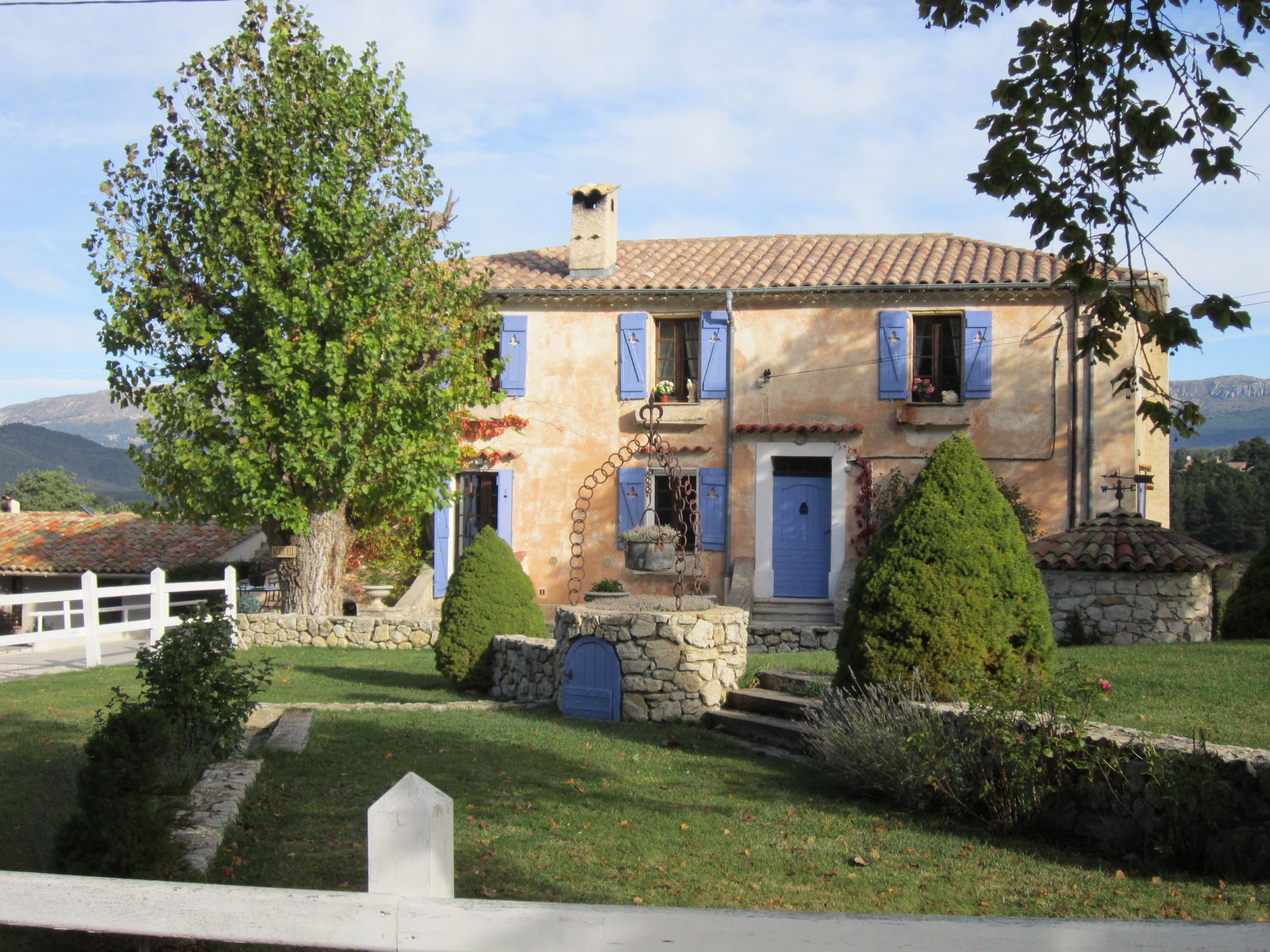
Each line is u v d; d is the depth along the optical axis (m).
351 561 18.27
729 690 8.88
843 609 15.53
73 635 13.07
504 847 5.34
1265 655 8.50
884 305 16.20
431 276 15.27
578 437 17.05
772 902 4.55
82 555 20.88
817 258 17.52
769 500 16.39
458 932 2.10
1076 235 5.66
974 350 15.87
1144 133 5.51
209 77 14.27
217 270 13.67
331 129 14.22
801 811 6.10
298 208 13.76
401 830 2.17
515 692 10.20
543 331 17.19
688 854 5.26
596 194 17.28
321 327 14.02
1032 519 15.01
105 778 4.14
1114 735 5.48
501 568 11.05
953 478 7.39
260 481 13.92
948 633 6.95
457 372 14.88
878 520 15.91
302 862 4.99
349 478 13.91
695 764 7.25
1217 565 11.30
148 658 6.89
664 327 17.27
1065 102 5.70
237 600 16.53
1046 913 4.39
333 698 10.27
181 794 4.76
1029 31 5.68
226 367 13.77
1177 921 1.94
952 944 1.95
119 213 14.19
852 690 7.30
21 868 4.39
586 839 5.50
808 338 16.44
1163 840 5.07
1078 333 15.49
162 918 2.24
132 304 14.06
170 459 14.19
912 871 5.02
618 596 10.23
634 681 8.72
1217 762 4.99
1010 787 5.63
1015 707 5.84
